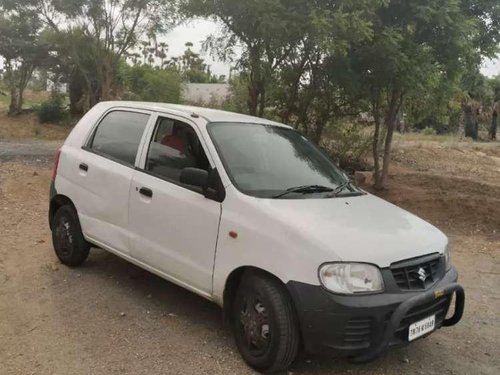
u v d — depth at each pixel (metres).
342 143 14.91
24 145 19.89
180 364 4.07
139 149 5.18
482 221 9.73
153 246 4.82
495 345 4.80
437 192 12.09
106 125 5.72
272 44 9.96
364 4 9.11
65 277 5.73
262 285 3.93
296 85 11.77
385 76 10.50
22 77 31.44
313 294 3.66
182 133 4.90
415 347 4.66
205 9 9.93
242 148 4.72
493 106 37.59
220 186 4.35
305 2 9.05
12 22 28.83
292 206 4.18
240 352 4.16
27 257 6.36
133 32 19.81
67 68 29.86
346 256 3.70
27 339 4.35
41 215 8.53
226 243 4.19
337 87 11.55
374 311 3.63
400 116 15.00
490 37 11.13
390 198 11.45
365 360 3.72
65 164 5.95
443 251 4.28
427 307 3.97
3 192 9.80
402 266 3.84
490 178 17.27
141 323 4.73
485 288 6.39
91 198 5.55
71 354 4.14
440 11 9.64
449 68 10.70
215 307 5.14
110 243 5.32
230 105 16.36
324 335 3.66
